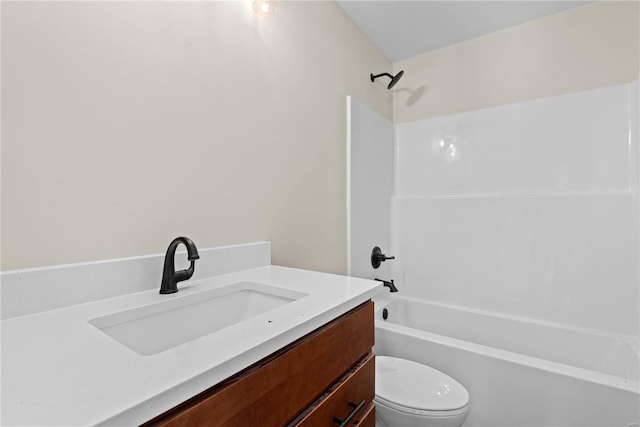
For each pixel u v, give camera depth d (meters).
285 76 1.33
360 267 1.86
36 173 0.65
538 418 1.12
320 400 0.63
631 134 1.58
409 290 2.24
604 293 1.62
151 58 0.86
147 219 0.85
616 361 1.50
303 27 1.45
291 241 1.35
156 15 0.87
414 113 2.29
